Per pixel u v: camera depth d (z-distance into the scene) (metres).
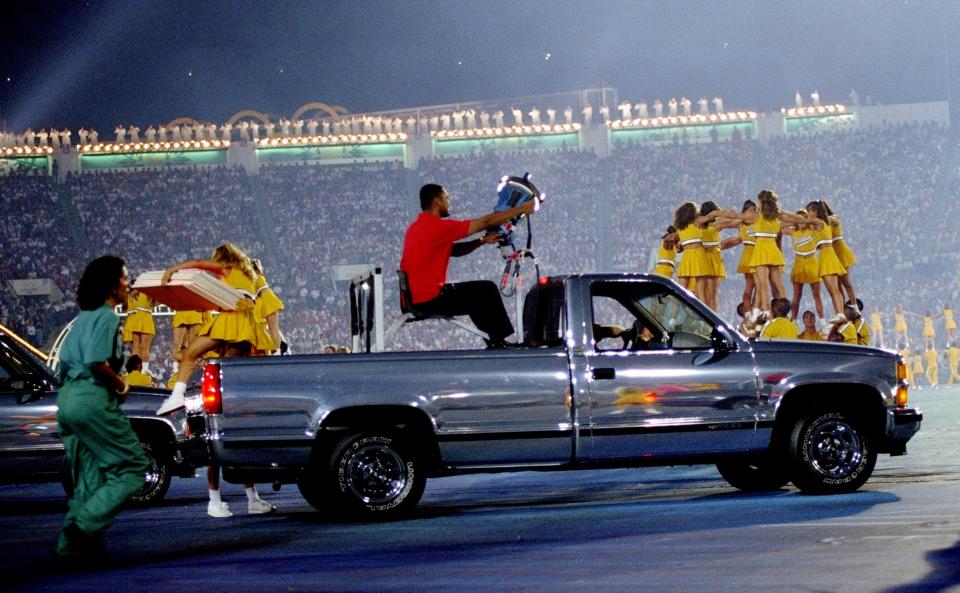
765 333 42.34
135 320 60.81
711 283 50.94
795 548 21.03
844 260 52.88
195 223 171.12
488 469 28.75
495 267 158.62
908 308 154.25
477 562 21.20
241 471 27.67
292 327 150.00
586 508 29.86
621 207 175.50
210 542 26.11
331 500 28.77
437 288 30.94
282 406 27.53
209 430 27.50
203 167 178.50
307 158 183.25
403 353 28.25
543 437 28.56
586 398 28.75
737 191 177.88
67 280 158.75
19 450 36.41
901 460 40.22
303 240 170.12
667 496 32.69
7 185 171.75
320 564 21.83
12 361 37.75
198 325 55.44
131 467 23.39
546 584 18.69
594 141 186.38
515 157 182.75
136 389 38.59
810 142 182.62
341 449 28.09
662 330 31.16
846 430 30.28
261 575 20.86
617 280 29.73
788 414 30.31
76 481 23.62
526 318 32.25
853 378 30.23
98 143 179.38
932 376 125.69
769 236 50.75
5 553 25.89
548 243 168.75
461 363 28.39
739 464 33.81
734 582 18.09
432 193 31.53
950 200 172.88
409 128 186.75
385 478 28.33
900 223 170.12
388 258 167.88
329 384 27.72
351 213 174.50
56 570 22.73
